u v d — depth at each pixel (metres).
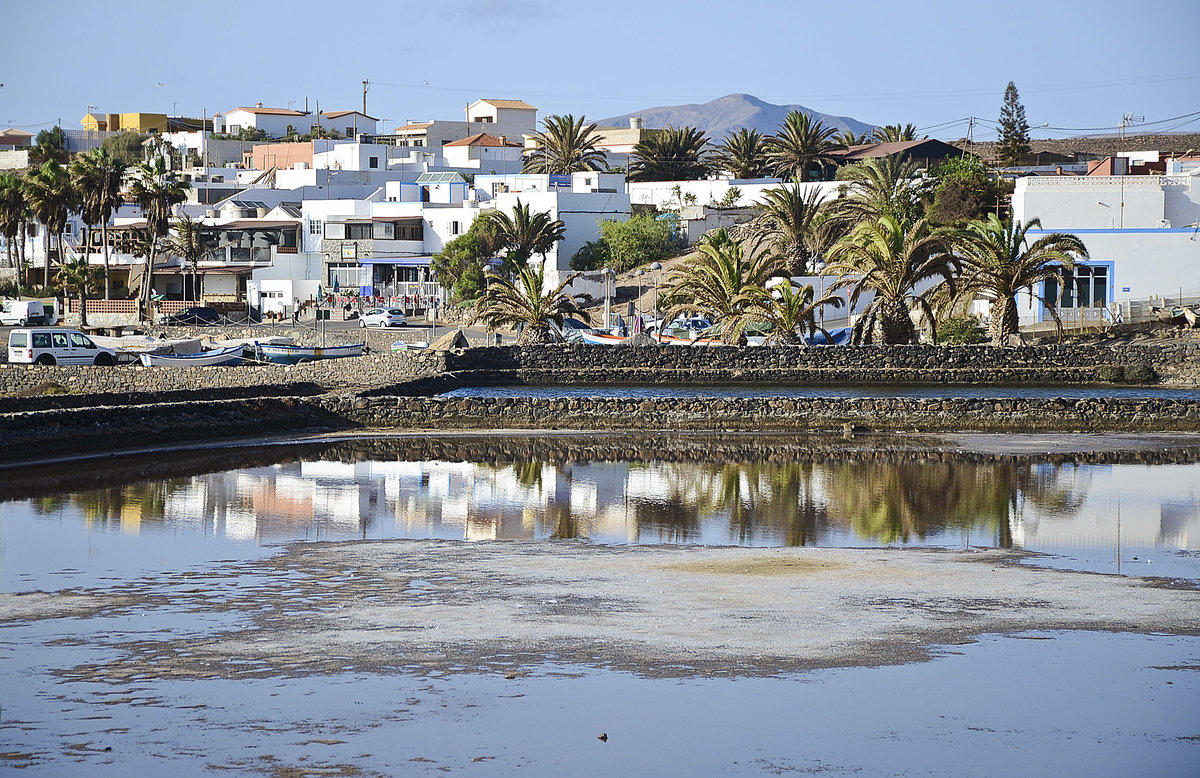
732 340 111.69
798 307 110.50
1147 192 128.25
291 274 184.38
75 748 20.64
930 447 64.69
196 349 107.88
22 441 57.62
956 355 105.75
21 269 187.12
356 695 23.27
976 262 109.75
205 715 22.20
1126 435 70.19
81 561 35.16
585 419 73.62
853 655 25.91
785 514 43.84
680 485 50.97
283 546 37.59
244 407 70.19
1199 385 100.12
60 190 162.75
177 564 34.78
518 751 20.73
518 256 167.00
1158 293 125.00
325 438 68.38
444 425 73.12
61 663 25.11
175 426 65.25
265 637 27.02
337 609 29.45
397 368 101.94
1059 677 24.64
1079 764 20.52
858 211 141.12
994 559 35.81
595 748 20.88
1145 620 28.80
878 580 32.72
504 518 42.97
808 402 74.44
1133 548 37.72
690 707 22.81
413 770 19.95
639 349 107.88
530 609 29.42
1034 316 124.81
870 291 133.00
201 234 180.88
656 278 156.50
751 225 167.88
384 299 167.12
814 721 22.20
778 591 31.39
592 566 34.50
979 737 21.58
